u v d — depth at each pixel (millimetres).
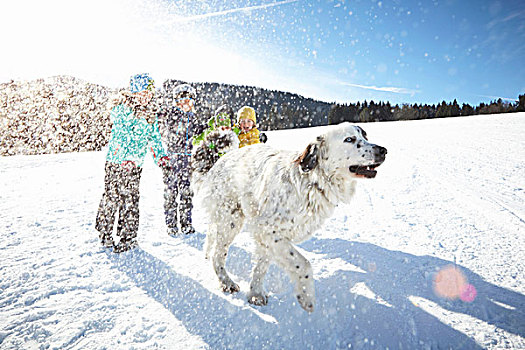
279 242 2506
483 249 3113
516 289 2404
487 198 4758
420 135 14109
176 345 1997
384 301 2352
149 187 7082
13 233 4039
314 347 1937
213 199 3143
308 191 2557
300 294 2336
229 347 1970
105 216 3576
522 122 16031
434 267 2828
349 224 4250
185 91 4109
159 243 3797
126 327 2166
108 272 2996
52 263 3160
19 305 2402
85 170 9484
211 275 2980
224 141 3793
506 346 1843
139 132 3453
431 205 4773
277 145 11617
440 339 1933
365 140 2617
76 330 2117
